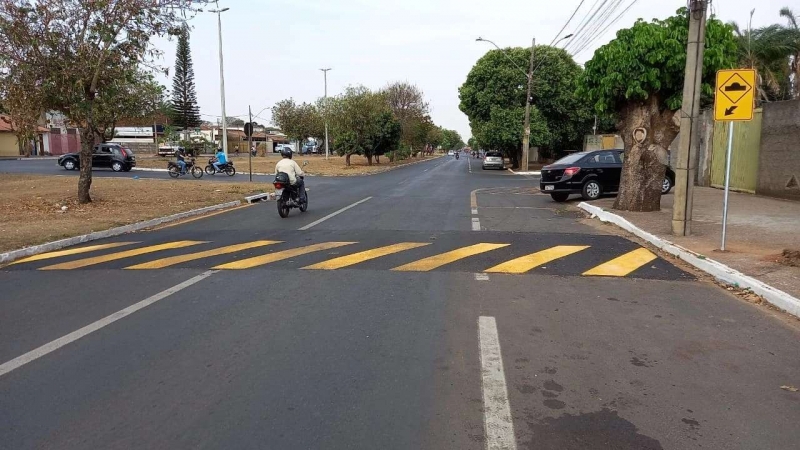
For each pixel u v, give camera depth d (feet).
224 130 121.19
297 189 46.29
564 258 27.86
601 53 42.91
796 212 43.39
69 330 17.38
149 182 79.10
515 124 132.16
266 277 24.03
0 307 19.95
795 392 13.08
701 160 71.36
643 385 13.43
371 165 147.43
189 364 14.65
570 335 16.81
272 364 14.62
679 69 39.78
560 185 54.75
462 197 62.18
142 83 80.28
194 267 26.17
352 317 18.45
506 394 12.92
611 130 155.33
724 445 10.80
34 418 11.89
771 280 21.89
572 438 11.04
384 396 12.81
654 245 31.35
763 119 56.70
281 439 10.99
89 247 32.58
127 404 12.48
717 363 14.78
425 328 17.37
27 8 44.65
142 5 47.75
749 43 90.84
